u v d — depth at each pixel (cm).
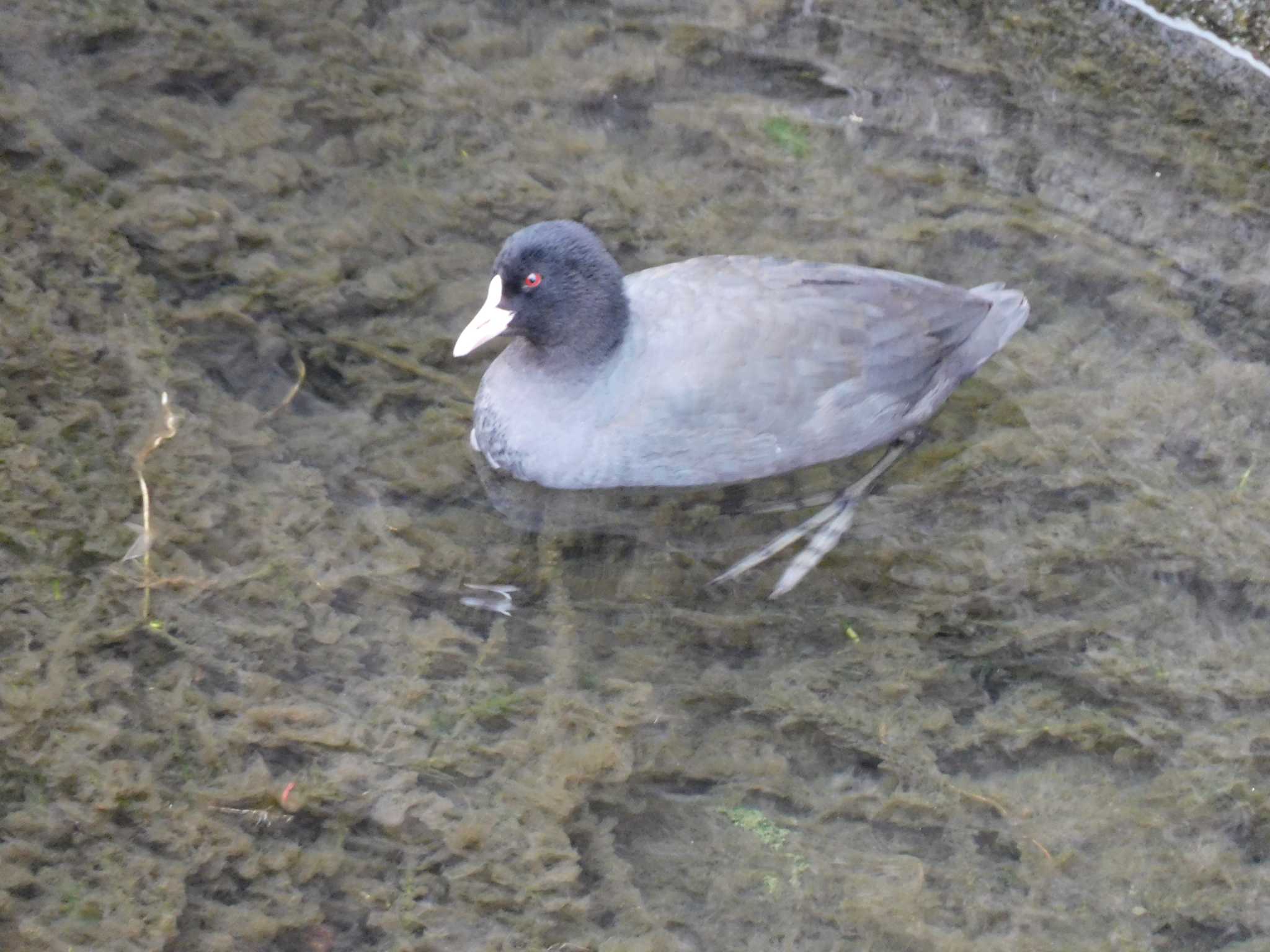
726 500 931
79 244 947
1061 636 876
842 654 847
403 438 907
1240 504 947
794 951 705
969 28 1254
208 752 722
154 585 784
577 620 838
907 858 749
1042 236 1099
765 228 1079
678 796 764
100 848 675
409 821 723
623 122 1152
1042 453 965
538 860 712
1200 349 1036
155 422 860
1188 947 739
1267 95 1204
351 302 972
